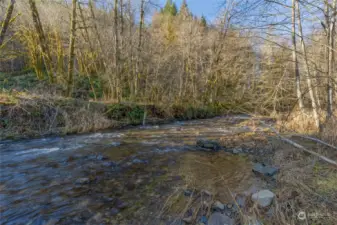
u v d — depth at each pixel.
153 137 8.41
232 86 18.38
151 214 3.24
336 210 2.90
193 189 4.02
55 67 14.91
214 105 16.91
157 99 14.37
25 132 7.71
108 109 10.91
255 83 12.15
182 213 3.21
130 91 14.39
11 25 11.59
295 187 3.66
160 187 4.14
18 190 3.92
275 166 5.00
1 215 3.15
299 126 7.53
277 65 7.80
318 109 7.36
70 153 6.14
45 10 13.48
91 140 7.70
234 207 3.36
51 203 3.52
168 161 5.68
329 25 5.71
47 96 9.41
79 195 3.80
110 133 8.95
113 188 4.09
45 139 7.53
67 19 13.45
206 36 17.94
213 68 16.73
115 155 6.10
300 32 6.31
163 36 20.12
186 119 13.80
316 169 4.29
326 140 5.69
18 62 17.02
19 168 4.95
